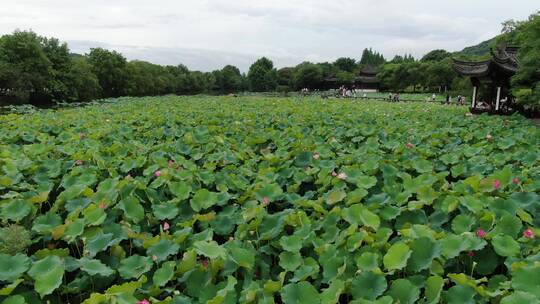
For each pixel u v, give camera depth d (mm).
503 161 7660
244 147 9500
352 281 3572
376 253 3850
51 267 3721
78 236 4613
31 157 8070
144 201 5816
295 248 4195
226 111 18875
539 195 5387
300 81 91938
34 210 5160
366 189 6102
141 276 3791
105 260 4285
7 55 40188
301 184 7062
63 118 15531
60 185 6312
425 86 71125
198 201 5469
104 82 56375
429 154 8562
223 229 5078
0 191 6223
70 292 3795
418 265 3693
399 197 5445
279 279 3846
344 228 4902
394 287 3432
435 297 3312
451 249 3797
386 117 16266
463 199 4805
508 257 3742
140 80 61938
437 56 86188
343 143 10664
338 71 96688
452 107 26297
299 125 13641
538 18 14883
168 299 3406
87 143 9344
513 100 19656
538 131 11547
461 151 8758
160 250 4207
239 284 3893
